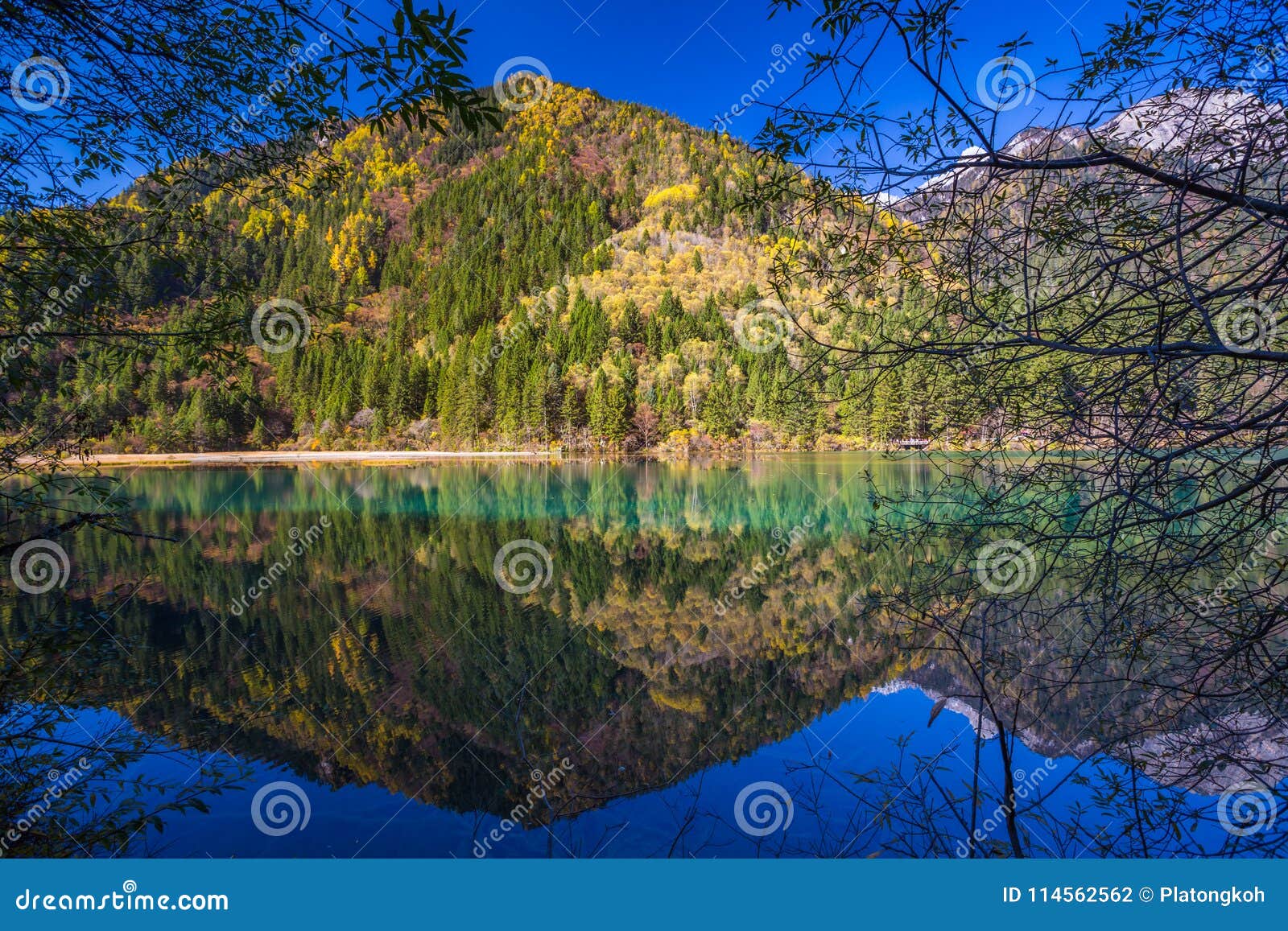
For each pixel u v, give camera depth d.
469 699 7.73
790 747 6.16
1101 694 3.84
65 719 4.16
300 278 103.25
